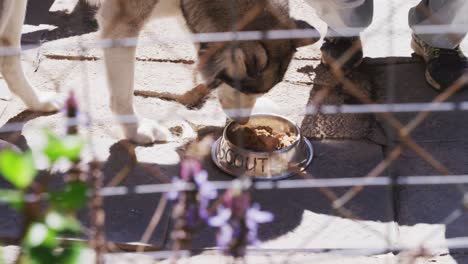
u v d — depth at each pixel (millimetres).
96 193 2363
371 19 3547
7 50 3207
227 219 2199
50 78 3572
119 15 3191
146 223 3143
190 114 3479
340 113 3486
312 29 3314
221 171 3291
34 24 3777
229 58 3156
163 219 3143
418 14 3633
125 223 3141
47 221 1857
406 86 3600
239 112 3172
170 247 3088
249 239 2213
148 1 3211
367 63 3670
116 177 3186
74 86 3537
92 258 2682
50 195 1906
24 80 3389
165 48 3688
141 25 3242
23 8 3287
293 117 3484
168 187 2801
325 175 3299
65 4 3859
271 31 3062
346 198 3188
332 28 3598
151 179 3268
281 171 3266
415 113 3490
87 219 2979
